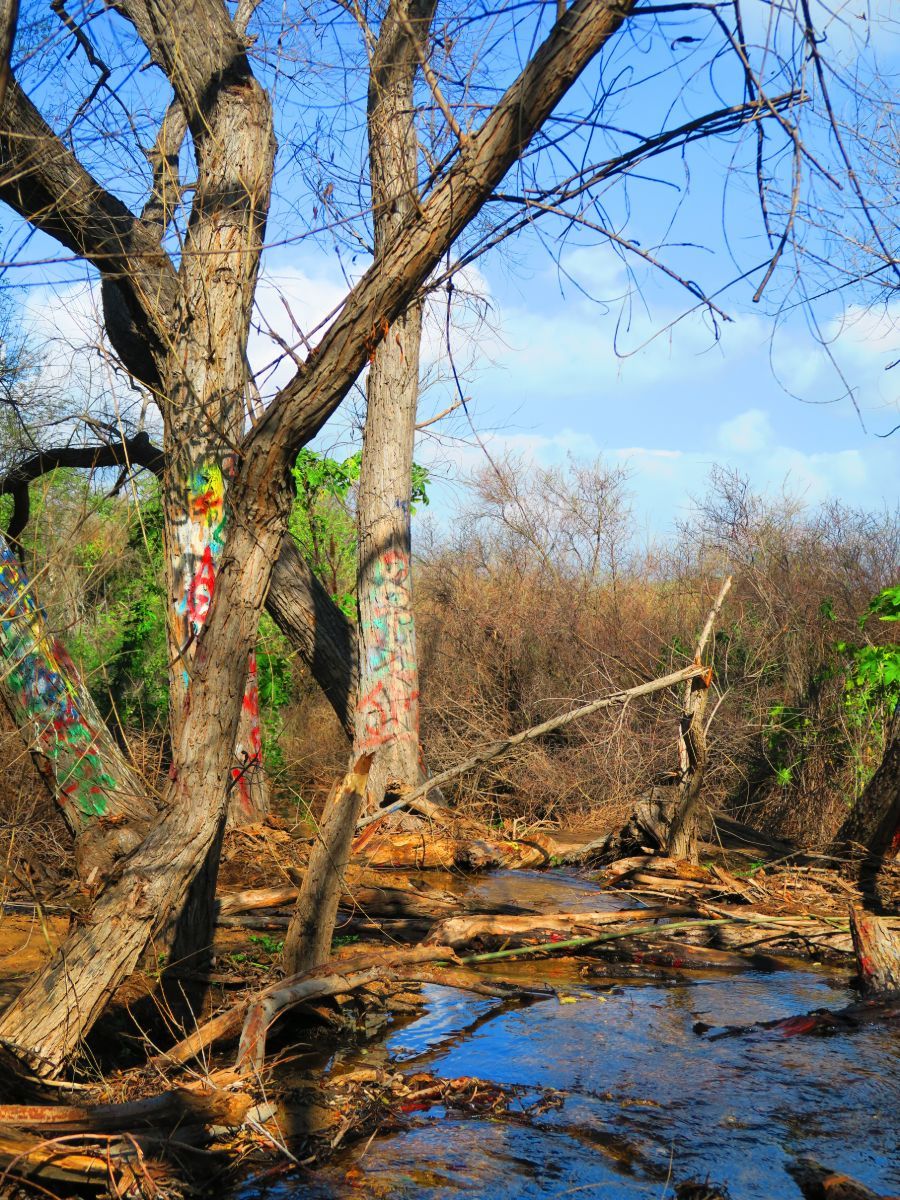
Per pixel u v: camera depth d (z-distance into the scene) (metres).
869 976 6.32
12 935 6.21
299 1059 4.98
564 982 6.39
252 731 10.41
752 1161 4.03
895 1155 4.11
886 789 9.15
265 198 8.01
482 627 14.39
